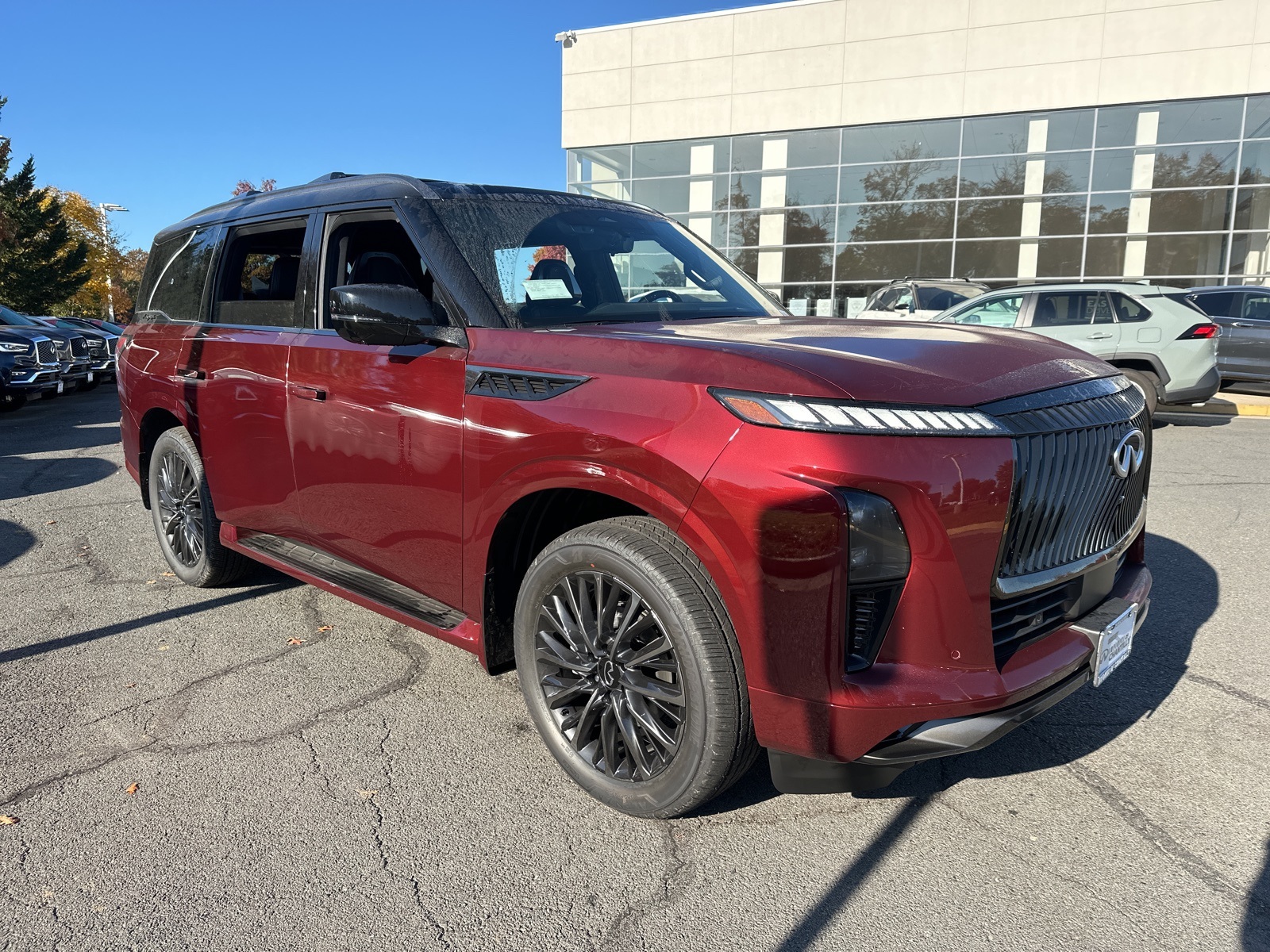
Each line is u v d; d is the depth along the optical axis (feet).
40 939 6.48
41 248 122.72
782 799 8.38
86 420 39.81
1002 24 64.69
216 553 13.79
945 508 6.50
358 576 10.96
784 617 6.56
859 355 7.35
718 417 6.86
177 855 7.50
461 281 9.25
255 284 12.66
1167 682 10.80
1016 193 66.49
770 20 69.72
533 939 6.52
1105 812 8.09
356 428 9.99
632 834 7.82
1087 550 7.84
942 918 6.70
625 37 73.72
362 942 6.48
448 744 9.46
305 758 9.14
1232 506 19.84
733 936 6.54
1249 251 62.90
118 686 10.88
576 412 7.70
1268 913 6.70
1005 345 8.43
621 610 7.89
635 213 12.07
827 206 70.69
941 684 6.61
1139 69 62.59
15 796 8.42
